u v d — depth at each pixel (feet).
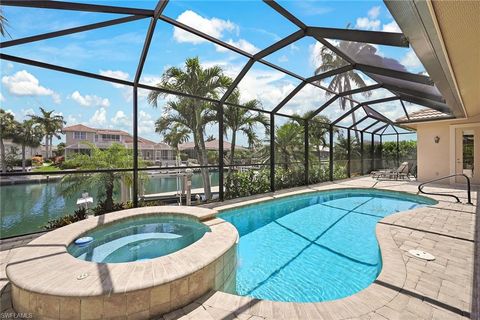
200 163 32.65
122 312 7.75
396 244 13.70
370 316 7.89
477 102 24.22
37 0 11.98
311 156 40.24
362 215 24.32
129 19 14.75
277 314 8.07
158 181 41.88
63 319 7.62
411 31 10.44
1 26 13.53
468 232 15.67
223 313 8.22
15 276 8.47
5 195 38.68
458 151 36.81
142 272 8.77
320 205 28.19
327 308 8.32
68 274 8.63
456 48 11.71
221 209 22.48
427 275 10.37
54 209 25.53
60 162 25.90
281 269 13.89
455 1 7.98
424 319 7.75
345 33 15.25
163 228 16.83
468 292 9.17
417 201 29.22
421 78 18.24
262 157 35.94
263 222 22.22
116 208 19.57
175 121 32.37
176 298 8.51
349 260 14.93
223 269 10.91
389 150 59.52
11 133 37.70
